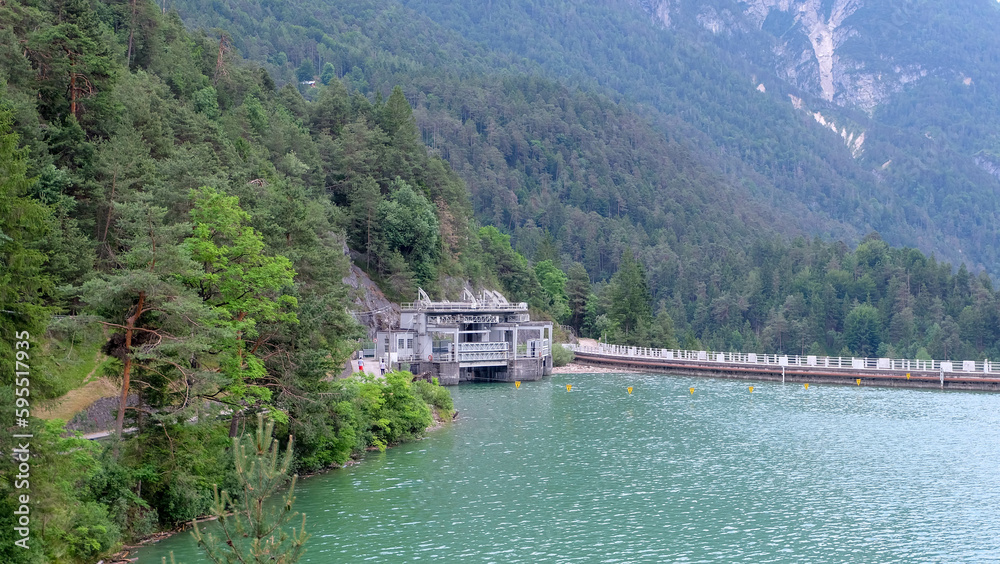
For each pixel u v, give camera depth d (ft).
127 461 146.51
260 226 201.67
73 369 172.35
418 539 157.79
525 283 594.24
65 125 247.50
